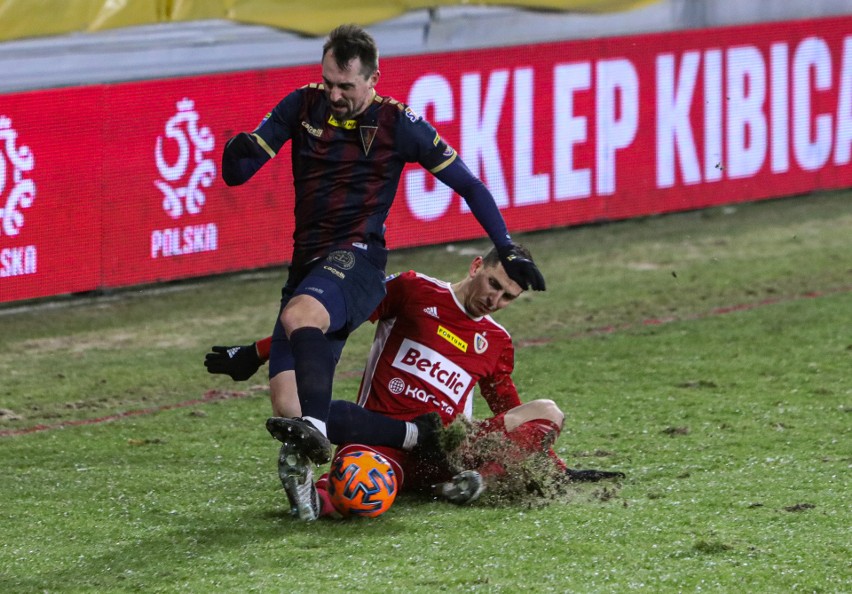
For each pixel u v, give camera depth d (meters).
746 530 15.13
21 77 31.25
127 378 24.23
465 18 38.06
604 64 36.78
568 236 36.81
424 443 16.06
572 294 30.56
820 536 14.91
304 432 13.95
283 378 15.40
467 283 16.59
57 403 22.56
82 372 24.66
